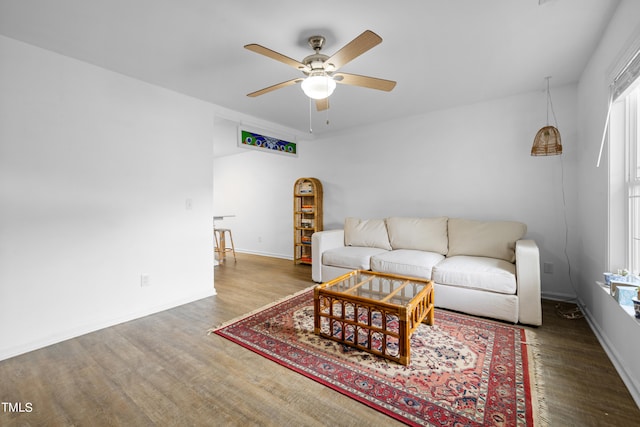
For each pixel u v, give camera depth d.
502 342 2.15
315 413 1.47
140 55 2.35
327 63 1.89
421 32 2.05
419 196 4.00
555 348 2.06
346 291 2.42
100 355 2.06
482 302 2.58
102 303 2.53
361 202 4.57
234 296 3.34
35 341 2.17
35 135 2.18
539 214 3.21
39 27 1.96
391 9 1.80
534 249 2.45
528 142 3.24
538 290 2.39
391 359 1.92
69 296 2.35
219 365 1.91
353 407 1.50
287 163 5.54
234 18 1.88
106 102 2.57
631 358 1.62
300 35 2.08
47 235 2.24
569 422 1.37
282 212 5.66
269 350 2.08
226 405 1.54
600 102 2.25
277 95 3.24
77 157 2.39
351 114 3.96
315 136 5.08
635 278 1.91
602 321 2.16
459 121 3.66
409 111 3.84
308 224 5.11
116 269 2.62
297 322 2.56
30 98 2.16
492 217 3.48
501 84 2.99
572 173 3.02
